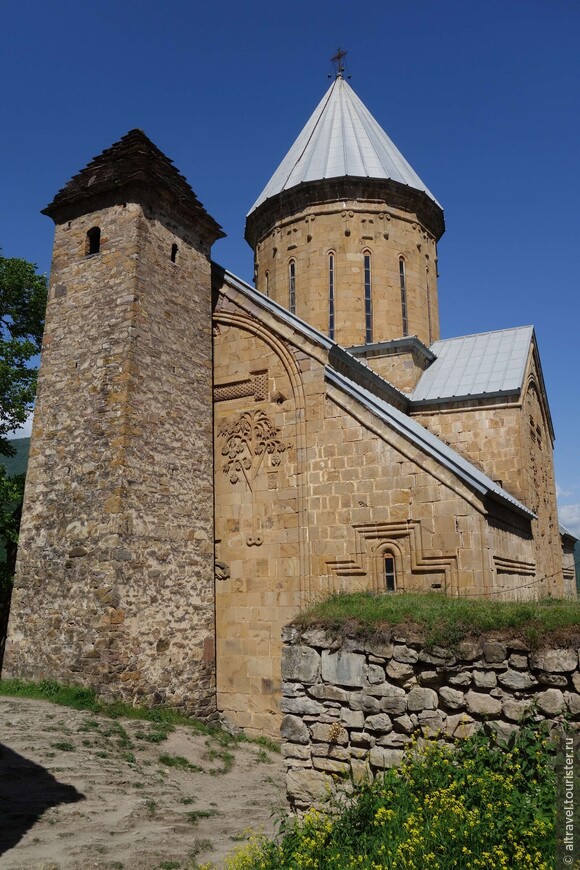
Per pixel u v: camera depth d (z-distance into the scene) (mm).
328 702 7824
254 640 16094
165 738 13266
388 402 19875
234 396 17656
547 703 6586
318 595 15156
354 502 15086
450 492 13836
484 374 20906
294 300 23828
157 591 15055
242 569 16562
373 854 5898
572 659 6555
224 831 9219
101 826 8812
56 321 17094
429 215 25156
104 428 15281
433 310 24922
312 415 16156
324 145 25094
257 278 25719
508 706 6785
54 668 14523
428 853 5512
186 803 10414
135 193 16578
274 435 16719
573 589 29578
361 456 15164
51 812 9016
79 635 14312
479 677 6996
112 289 16266
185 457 16547
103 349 15914
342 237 23422
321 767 7715
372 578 14523
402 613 7980
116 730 12664
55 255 17688
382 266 23438
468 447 19828
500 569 14320
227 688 16234
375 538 14664
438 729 7117
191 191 18375
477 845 5500
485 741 6730
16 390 23422
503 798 5988
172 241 17453
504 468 19297
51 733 11883
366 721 7547
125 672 14000
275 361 17125
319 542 15422
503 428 19562
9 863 7414
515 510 16109
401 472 14539
